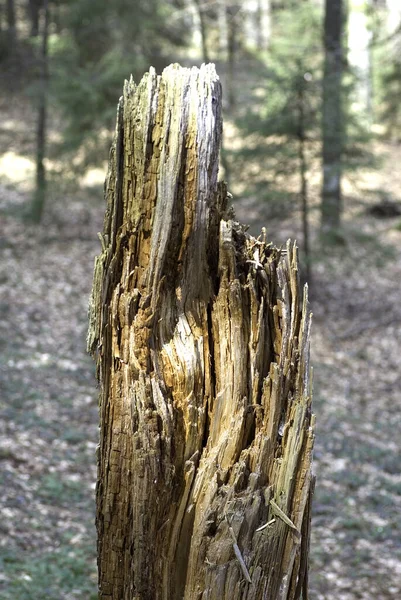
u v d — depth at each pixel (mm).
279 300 2648
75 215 20484
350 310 16531
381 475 9945
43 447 8836
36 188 18625
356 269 18859
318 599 6949
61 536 7109
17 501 7453
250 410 2553
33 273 15602
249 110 16047
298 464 2527
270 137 16344
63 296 14719
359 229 17203
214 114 2572
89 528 7414
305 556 2607
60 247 17672
